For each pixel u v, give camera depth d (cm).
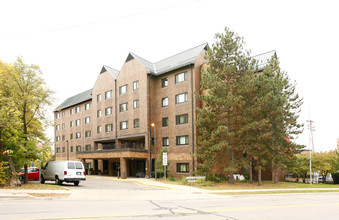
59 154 5766
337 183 3356
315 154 3662
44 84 2002
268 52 3372
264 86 2322
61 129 5794
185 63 3148
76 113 5306
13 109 1756
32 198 1363
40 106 1980
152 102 3516
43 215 850
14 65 1880
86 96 5106
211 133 2388
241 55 2472
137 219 805
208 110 2381
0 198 1315
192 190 1886
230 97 2233
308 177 3916
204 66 3130
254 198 1535
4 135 1842
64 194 1516
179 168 3161
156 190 1898
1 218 795
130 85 3741
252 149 2358
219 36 2517
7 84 1831
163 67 3625
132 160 3969
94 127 4366
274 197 1614
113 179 3209
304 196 1717
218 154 2492
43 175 2355
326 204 1269
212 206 1138
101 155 3659
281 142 2534
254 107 2330
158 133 3456
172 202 1287
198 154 2409
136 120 3594
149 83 3506
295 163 2769
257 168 2355
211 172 2475
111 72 4197
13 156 1847
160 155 3006
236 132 2355
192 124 3045
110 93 4106
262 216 902
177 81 3316
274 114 2344
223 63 2464
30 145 1867
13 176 1812
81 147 5025
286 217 894
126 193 1672
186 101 3169
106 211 955
